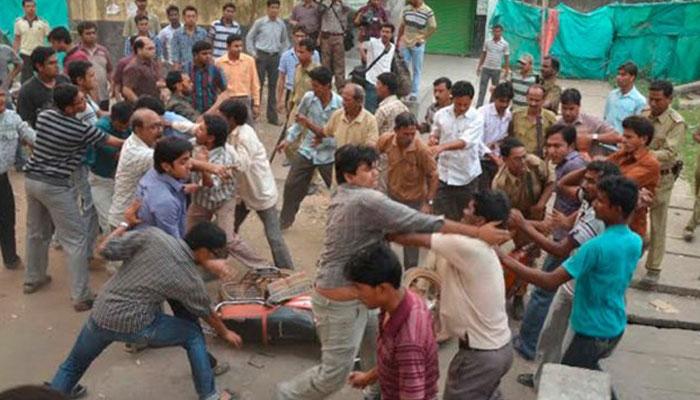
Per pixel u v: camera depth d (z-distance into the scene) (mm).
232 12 11281
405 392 3207
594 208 4039
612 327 4047
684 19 18109
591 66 19000
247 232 7715
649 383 5348
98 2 14164
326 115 7023
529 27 19000
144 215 4684
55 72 6996
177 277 4172
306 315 5344
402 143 5867
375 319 4543
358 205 3871
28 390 1321
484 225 3676
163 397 4879
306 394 4297
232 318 5340
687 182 9961
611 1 19922
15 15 13914
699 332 6172
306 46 8484
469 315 3684
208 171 5332
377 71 10695
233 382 5066
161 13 14344
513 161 5551
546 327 4797
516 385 5180
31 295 6195
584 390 3098
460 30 20719
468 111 6480
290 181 7285
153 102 6008
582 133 6594
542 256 7066
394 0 14984
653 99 6453
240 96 9375
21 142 6633
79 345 4320
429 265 5660
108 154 6074
